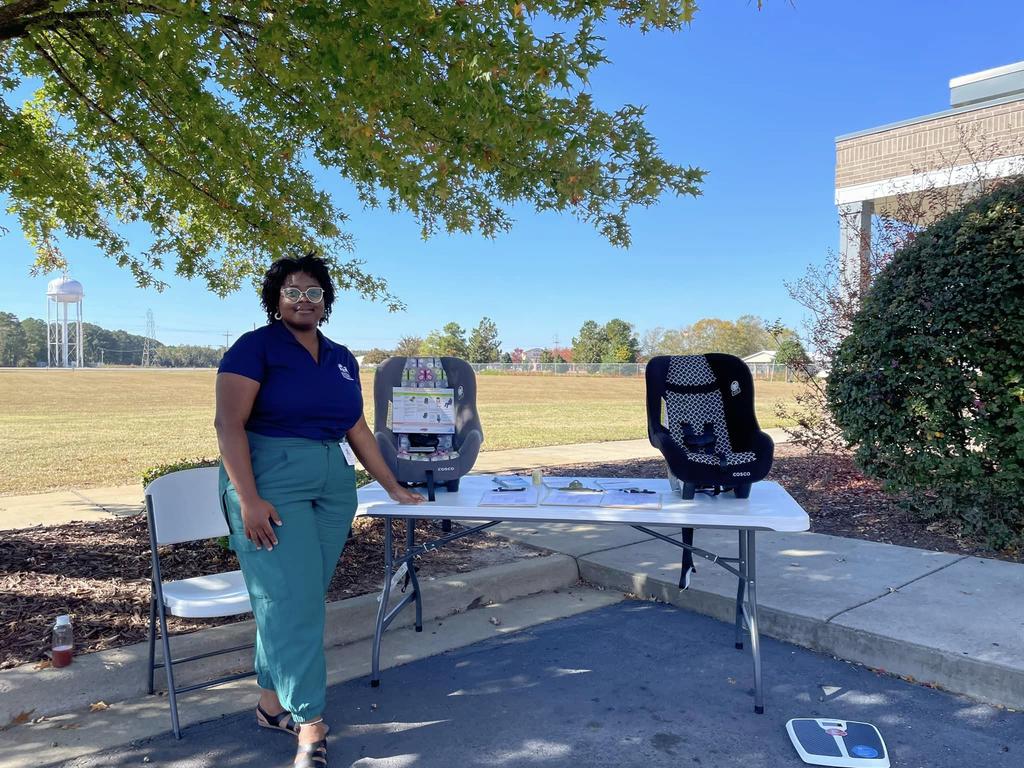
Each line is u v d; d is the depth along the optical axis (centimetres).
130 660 323
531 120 346
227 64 413
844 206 1178
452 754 272
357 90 348
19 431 1541
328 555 279
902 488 548
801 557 491
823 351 823
